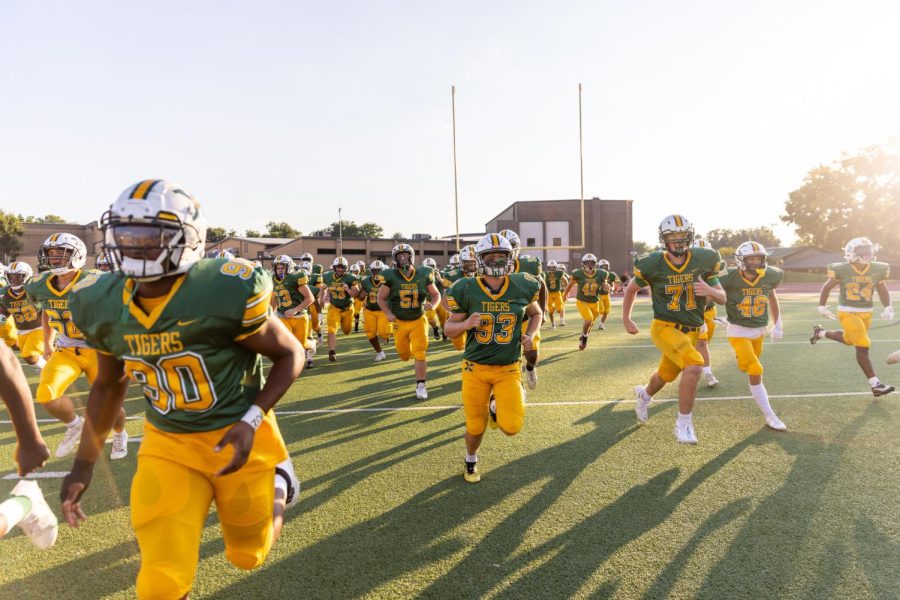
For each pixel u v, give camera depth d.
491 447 4.38
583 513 3.23
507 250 3.47
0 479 2.37
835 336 6.07
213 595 2.50
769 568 2.63
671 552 2.79
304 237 43.31
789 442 4.34
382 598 2.47
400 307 6.07
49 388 3.94
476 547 2.88
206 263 1.84
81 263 4.26
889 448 4.14
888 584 2.49
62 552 2.84
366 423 5.14
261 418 1.84
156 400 1.88
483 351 3.57
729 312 5.01
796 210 40.94
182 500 1.86
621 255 41.00
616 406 5.55
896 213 37.19
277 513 2.08
